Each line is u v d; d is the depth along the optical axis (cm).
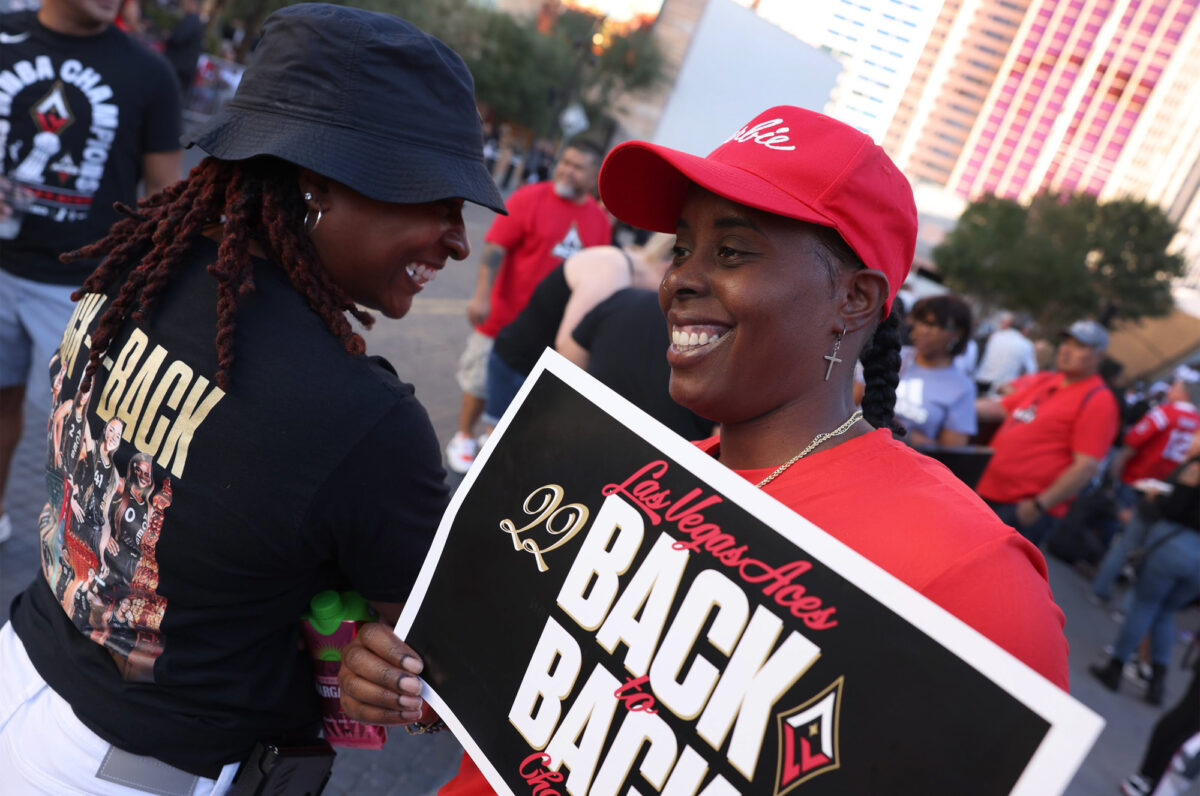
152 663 117
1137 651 575
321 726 135
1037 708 70
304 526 112
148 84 268
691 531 94
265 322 114
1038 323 3819
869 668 79
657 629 93
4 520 296
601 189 117
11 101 249
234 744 124
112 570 118
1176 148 15150
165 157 282
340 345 116
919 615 77
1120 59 15138
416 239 120
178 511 112
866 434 101
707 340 101
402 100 114
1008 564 85
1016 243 3628
